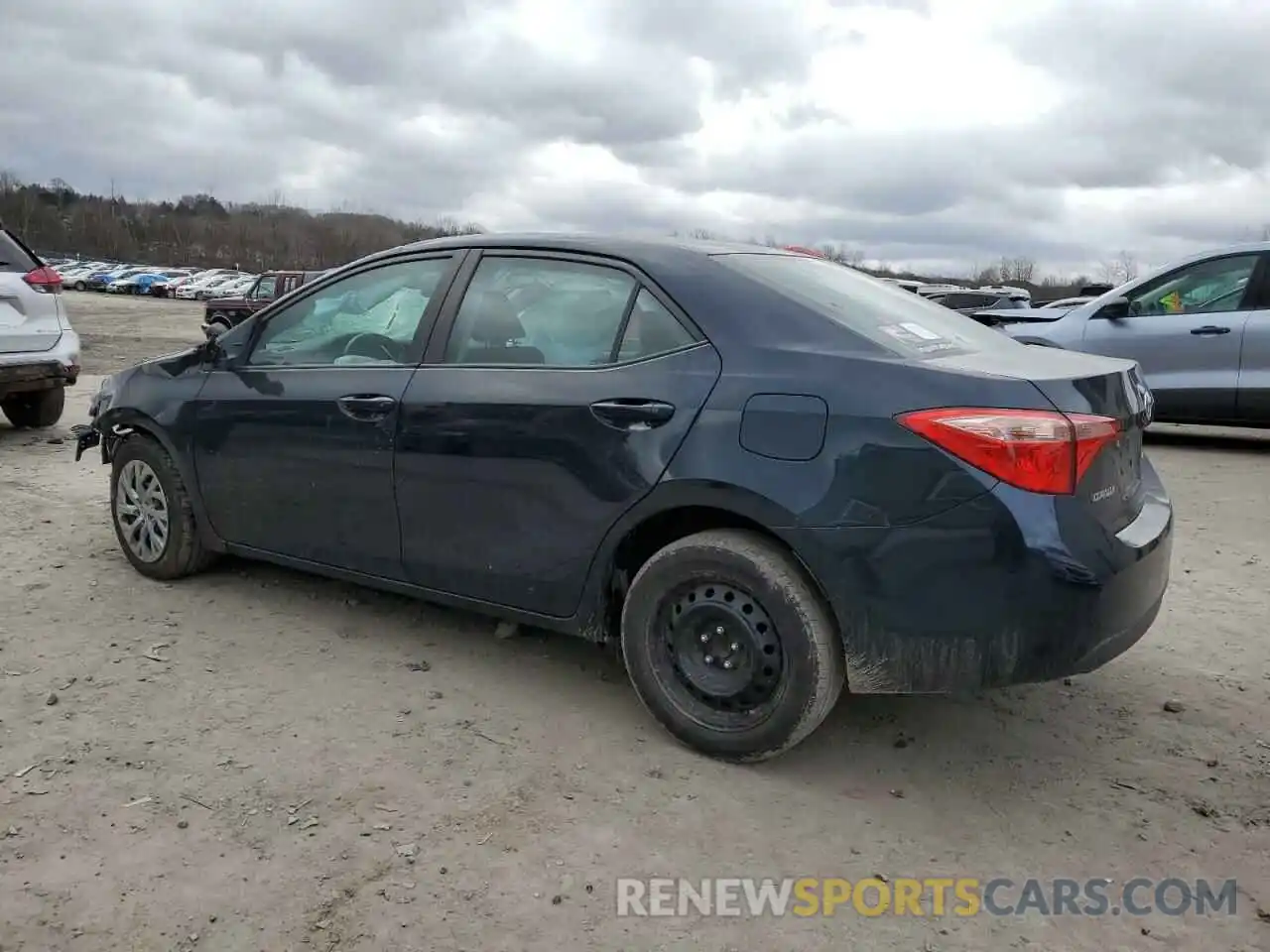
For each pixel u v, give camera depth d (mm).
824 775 3166
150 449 4684
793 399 2977
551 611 3516
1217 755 3338
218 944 2330
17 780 2984
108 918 2404
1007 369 2955
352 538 3994
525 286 3648
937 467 2770
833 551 2889
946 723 3543
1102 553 2789
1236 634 4391
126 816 2818
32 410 9086
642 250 3480
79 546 5344
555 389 3406
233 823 2803
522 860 2680
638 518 3221
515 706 3578
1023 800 3051
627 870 2658
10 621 4242
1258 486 7352
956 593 2773
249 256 112312
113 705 3498
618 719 3496
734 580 3084
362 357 4012
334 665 3893
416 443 3695
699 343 3211
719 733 3180
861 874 2676
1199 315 8594
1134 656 4145
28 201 115000
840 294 3457
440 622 4363
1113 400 3002
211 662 3887
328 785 3014
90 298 55594
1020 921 2504
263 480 4238
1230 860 2764
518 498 3479
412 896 2518
